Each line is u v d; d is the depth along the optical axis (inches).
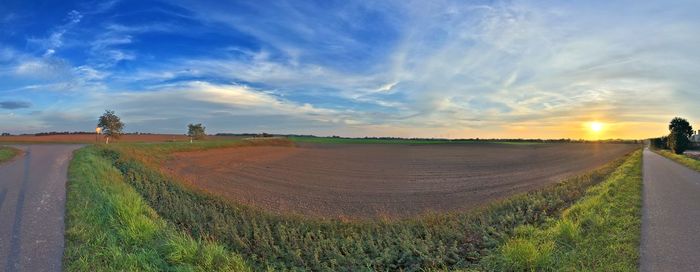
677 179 796.6
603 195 536.4
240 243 396.5
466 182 971.9
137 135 3880.4
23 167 790.5
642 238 332.8
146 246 317.7
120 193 526.0
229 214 525.3
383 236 429.1
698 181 759.7
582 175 937.5
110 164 890.1
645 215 423.5
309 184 911.0
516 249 297.0
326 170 1263.5
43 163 857.5
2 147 1300.4
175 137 3592.5
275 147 2571.4
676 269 264.1
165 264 284.4
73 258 286.7
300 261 359.6
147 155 1235.9
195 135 2942.9
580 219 383.6
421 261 346.0
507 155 2279.8
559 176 1052.5
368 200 707.4
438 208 625.3
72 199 466.6
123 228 350.9
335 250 376.8
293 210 594.6
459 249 365.4
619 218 396.2
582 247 305.7
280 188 832.9
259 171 1152.8
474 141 5315.0
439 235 417.1
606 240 320.2
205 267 292.5
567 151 2797.7
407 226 463.2
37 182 591.5
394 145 3686.0
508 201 582.6
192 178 897.5
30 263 279.7
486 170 1318.9
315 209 615.5
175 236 339.0
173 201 572.1
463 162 1708.9
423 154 2324.1
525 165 1536.7
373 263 348.2
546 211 494.6
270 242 414.3
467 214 511.5
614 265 265.3
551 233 348.5
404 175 1148.5
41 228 357.1
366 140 5211.6
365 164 1550.2
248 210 551.8
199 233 424.8
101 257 287.4
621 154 2301.9
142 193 610.5
